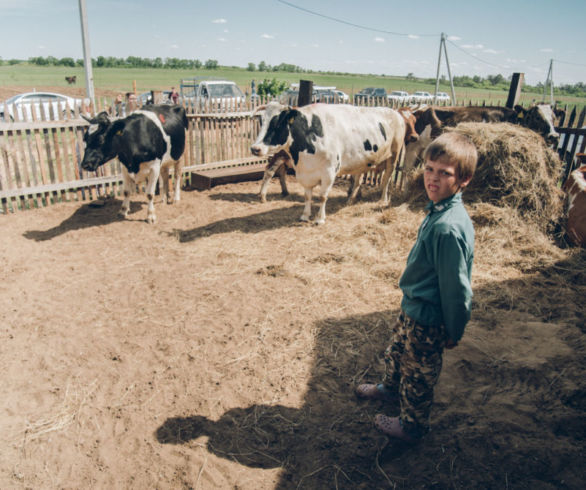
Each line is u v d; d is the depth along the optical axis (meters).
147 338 3.70
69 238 5.86
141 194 7.98
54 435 2.73
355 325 3.86
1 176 6.57
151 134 6.12
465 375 3.14
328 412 2.87
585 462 2.28
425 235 2.11
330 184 6.15
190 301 4.29
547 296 4.25
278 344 3.61
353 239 5.78
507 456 2.38
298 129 5.73
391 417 2.66
